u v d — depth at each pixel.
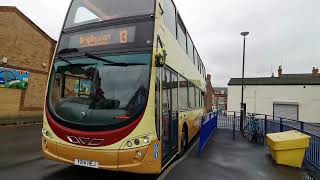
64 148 5.40
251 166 8.21
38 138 11.98
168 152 7.02
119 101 5.37
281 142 8.52
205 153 9.84
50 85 6.00
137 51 5.75
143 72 5.57
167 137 6.90
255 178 6.96
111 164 5.12
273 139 8.91
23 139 11.52
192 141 12.49
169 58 7.27
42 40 21.88
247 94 46.12
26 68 20.27
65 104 5.67
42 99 22.09
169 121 7.17
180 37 9.15
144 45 5.77
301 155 8.39
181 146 8.87
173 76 7.79
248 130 14.84
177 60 8.38
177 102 8.23
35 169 6.70
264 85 45.03
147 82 5.51
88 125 5.23
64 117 5.52
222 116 20.33
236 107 46.59
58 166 7.05
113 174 6.58
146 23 5.96
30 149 9.30
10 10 18.89
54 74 6.08
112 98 5.42
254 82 46.09
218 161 8.62
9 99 18.80
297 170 7.99
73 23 6.51
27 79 20.33
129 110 5.27
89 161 5.23
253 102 45.53
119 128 5.14
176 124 8.08
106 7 6.35
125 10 6.28
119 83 5.55
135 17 6.05
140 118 5.26
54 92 5.93
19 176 6.05
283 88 43.75
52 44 23.12
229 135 15.62
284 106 43.56
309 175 7.45
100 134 5.14
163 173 6.96
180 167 7.68
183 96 9.27
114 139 5.11
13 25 18.98
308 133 9.04
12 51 18.98
